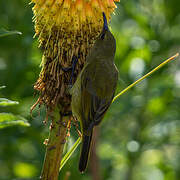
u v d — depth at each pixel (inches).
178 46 559.2
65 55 283.4
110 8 283.9
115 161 555.2
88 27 281.1
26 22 490.3
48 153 289.6
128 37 552.7
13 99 480.1
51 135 289.6
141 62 525.3
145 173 599.5
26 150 552.4
